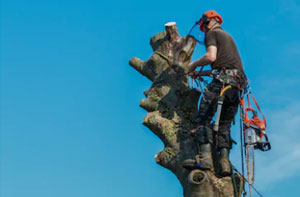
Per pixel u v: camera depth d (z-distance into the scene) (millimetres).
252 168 6305
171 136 6996
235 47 6445
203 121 6320
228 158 6320
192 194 6398
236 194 6406
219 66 6293
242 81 6320
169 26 7516
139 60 7867
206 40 6371
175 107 7207
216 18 6648
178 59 7414
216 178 6473
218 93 6230
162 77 7461
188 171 6688
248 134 6371
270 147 6445
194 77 6797
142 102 7484
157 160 7062
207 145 6348
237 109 6441
